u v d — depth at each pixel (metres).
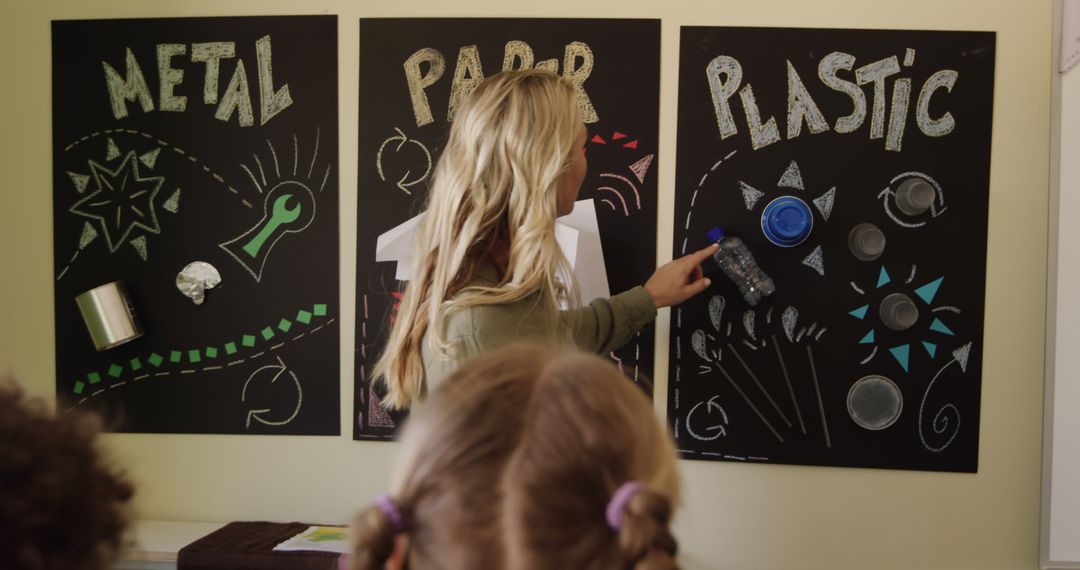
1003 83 1.49
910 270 1.50
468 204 1.10
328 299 1.58
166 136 1.59
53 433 0.55
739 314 1.52
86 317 1.56
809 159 1.51
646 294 1.29
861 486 1.52
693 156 1.52
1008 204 1.50
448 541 0.56
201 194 1.59
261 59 1.58
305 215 1.58
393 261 1.56
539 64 1.54
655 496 0.54
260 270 1.59
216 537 1.46
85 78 1.60
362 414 1.58
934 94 1.49
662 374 1.54
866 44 1.50
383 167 1.56
